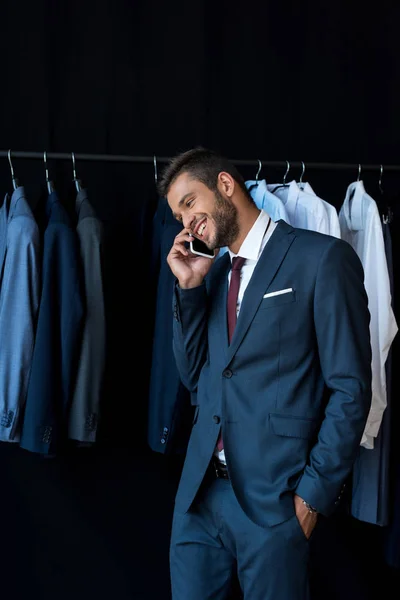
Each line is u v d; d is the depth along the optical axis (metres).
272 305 1.47
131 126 2.31
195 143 2.36
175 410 1.94
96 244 1.91
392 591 2.51
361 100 2.50
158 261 2.07
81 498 2.36
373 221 1.94
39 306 1.88
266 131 2.42
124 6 2.28
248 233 1.55
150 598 2.40
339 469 1.41
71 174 2.29
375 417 1.91
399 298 2.16
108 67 2.28
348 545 2.49
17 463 2.31
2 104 2.21
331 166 2.09
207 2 2.34
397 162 2.54
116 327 2.16
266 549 1.46
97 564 2.37
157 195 2.32
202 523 1.61
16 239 1.85
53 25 2.23
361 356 1.43
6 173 2.26
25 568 2.32
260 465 1.46
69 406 1.90
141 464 2.39
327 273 1.44
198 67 2.35
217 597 1.63
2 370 1.85
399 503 2.10
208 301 1.64
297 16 2.43
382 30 2.50
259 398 1.48
